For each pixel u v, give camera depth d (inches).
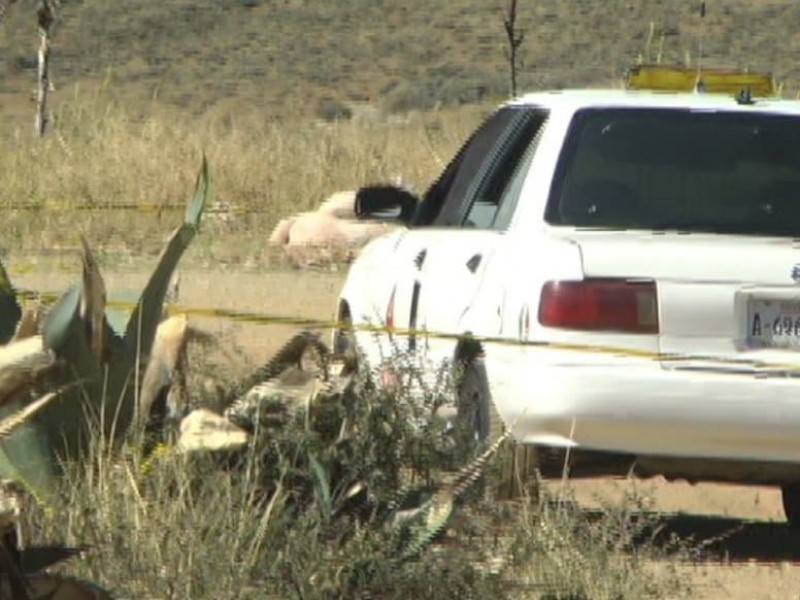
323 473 1034.7
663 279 1320.1
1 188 3203.7
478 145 1567.4
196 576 969.5
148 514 995.9
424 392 1168.8
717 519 1493.6
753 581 1273.4
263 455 1047.6
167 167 3390.7
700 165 1403.8
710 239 1349.7
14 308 1101.7
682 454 1314.0
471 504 1060.5
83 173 3307.1
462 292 1418.6
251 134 3882.9
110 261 2915.8
